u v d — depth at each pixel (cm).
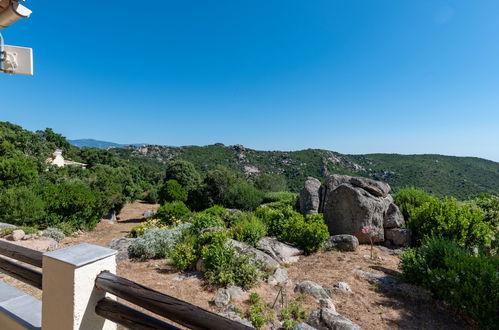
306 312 399
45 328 150
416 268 489
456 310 411
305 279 533
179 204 1457
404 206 861
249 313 400
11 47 256
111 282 138
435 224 690
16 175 1378
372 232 754
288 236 741
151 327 125
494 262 421
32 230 965
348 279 523
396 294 464
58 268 143
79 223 1271
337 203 828
